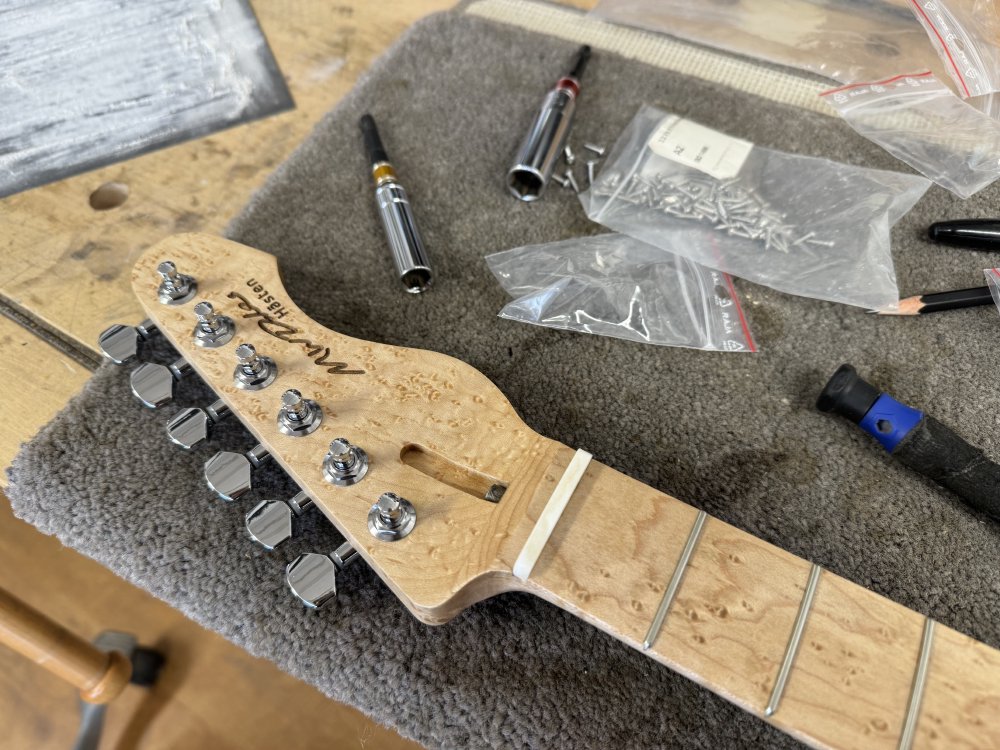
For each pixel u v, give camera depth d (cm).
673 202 72
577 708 50
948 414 60
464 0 91
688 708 50
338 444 50
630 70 82
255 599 54
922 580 54
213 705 95
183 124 79
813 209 70
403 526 50
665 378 63
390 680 51
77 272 69
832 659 45
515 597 55
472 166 76
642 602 46
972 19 80
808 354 64
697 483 58
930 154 74
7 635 71
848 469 58
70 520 57
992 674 44
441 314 67
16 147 77
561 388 63
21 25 85
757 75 82
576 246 70
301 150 76
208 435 58
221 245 63
